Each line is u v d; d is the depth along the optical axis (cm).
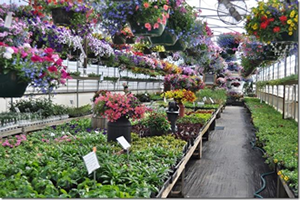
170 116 646
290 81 843
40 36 441
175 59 1129
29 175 314
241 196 500
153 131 602
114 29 396
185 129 664
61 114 868
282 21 390
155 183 331
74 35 445
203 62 1146
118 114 467
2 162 358
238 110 2178
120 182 321
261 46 652
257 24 406
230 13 428
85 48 611
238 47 850
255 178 595
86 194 269
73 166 361
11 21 307
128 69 1307
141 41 531
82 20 399
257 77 3088
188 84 870
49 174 313
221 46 862
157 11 362
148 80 2047
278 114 1208
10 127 658
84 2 386
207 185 552
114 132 482
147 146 487
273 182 568
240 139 1020
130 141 490
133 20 371
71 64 1257
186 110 1111
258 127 847
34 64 274
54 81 297
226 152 821
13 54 271
